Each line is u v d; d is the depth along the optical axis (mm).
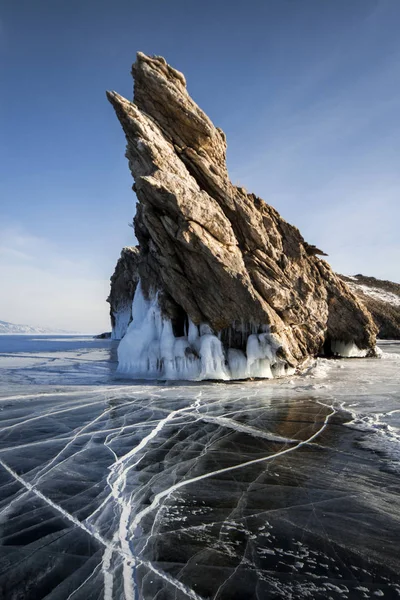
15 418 9406
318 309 22359
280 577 3428
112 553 3832
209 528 4273
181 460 6406
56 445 7273
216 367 15602
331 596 3176
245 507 4758
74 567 3619
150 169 15695
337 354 27703
